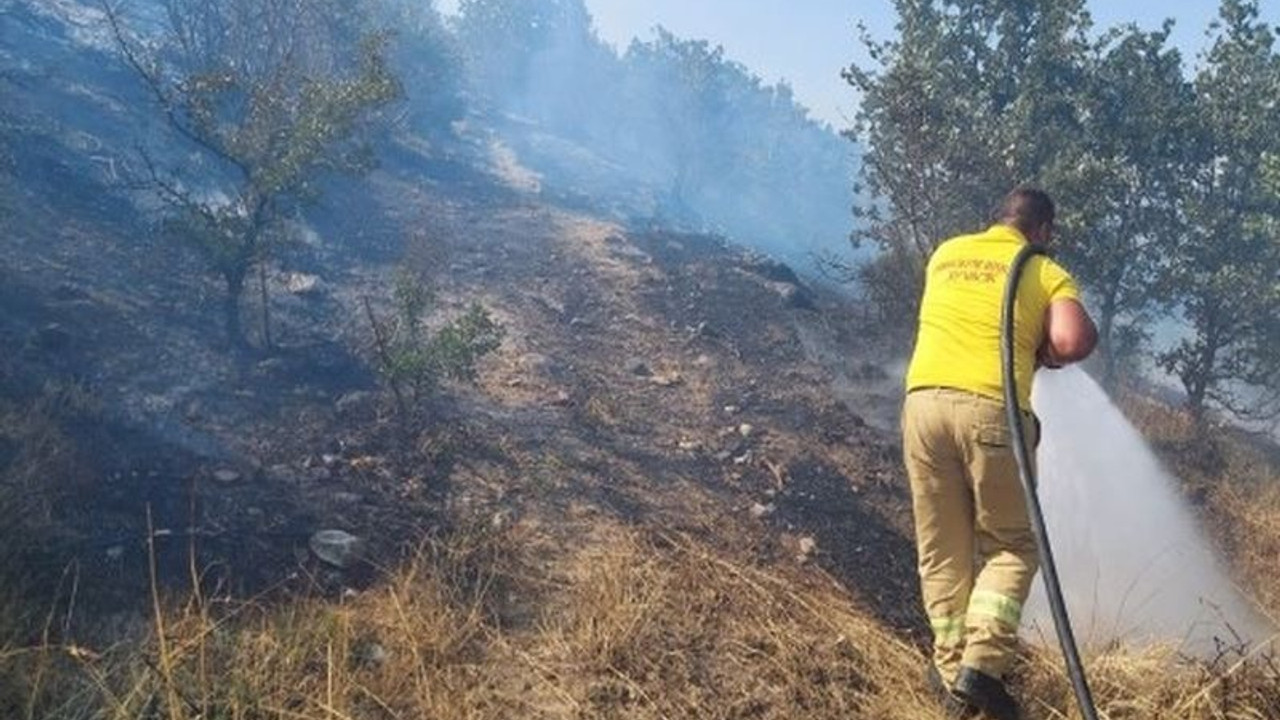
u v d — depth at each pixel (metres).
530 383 6.30
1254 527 5.98
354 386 5.60
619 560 3.93
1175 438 7.70
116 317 5.65
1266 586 5.17
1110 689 3.19
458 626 3.39
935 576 3.14
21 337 5.00
